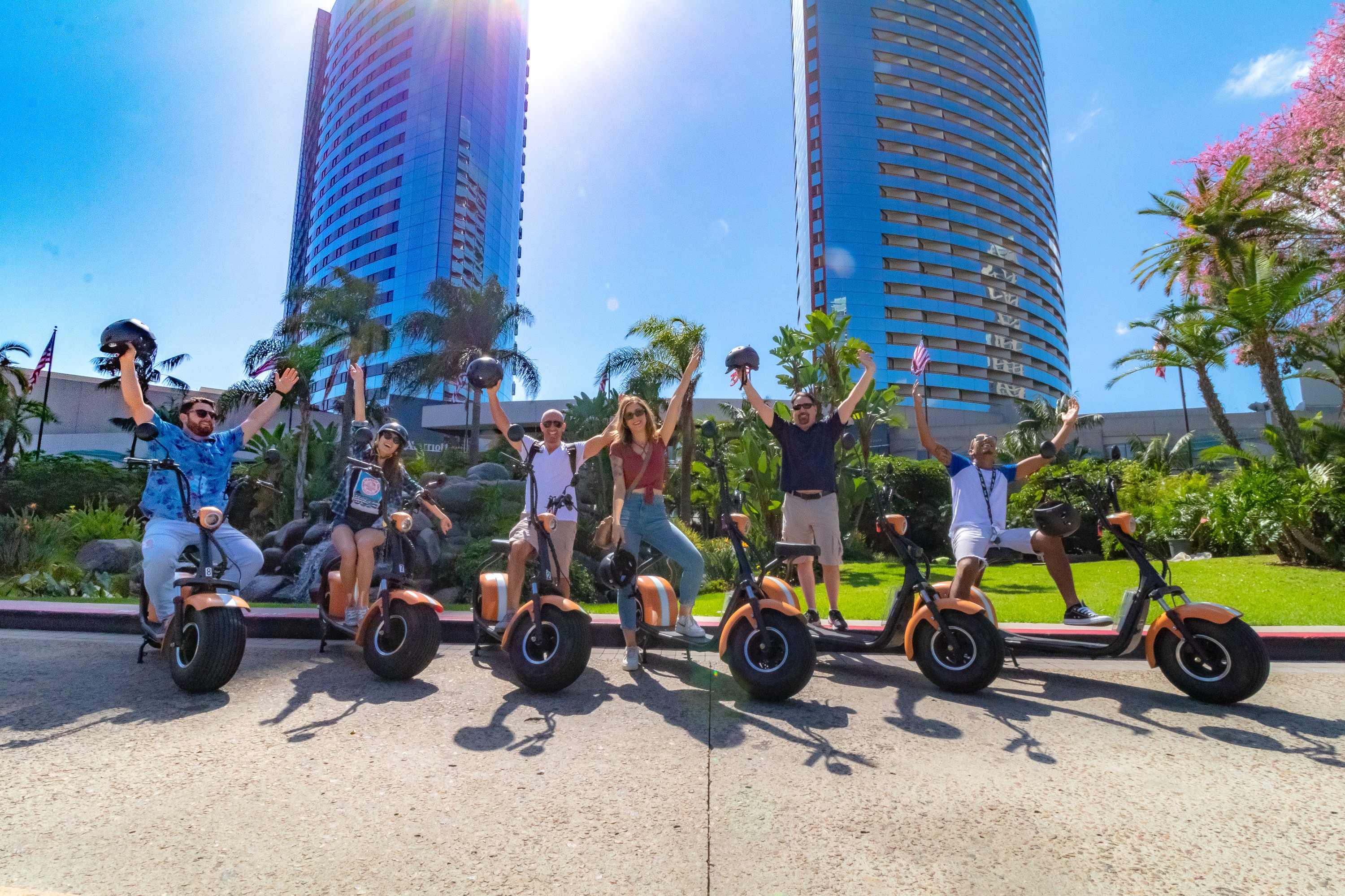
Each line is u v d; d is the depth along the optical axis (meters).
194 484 4.21
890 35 92.75
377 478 4.74
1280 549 12.42
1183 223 21.47
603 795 2.43
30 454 27.44
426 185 90.75
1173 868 1.96
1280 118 21.05
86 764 2.64
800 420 5.09
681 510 23.44
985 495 4.88
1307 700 3.70
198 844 2.02
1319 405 42.88
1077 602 4.71
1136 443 43.62
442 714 3.37
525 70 115.50
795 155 96.19
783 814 2.29
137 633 5.16
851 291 83.25
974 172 92.06
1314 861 2.01
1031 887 1.85
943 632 3.86
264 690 3.73
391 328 39.84
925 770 2.70
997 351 86.94
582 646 3.74
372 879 1.84
